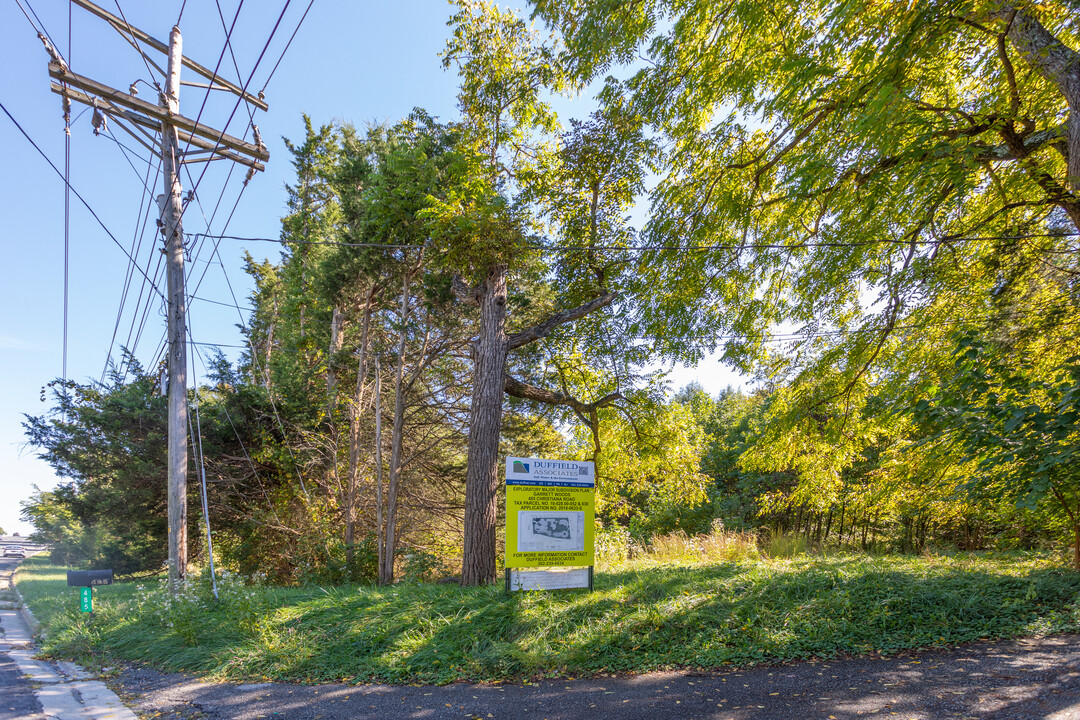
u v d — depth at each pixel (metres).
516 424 18.14
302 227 21.97
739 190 10.44
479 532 10.44
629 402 15.11
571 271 14.42
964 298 9.48
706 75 9.99
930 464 9.29
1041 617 6.61
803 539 14.87
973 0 6.18
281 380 18.20
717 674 5.43
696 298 11.19
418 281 15.32
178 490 10.02
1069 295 8.15
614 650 6.07
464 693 5.34
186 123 10.58
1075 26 7.22
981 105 8.48
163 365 11.67
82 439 17.62
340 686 5.76
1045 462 5.61
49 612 10.62
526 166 14.59
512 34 13.12
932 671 5.12
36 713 5.11
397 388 14.25
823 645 5.95
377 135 15.80
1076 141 6.46
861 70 7.42
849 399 10.87
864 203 8.43
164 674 6.62
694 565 10.91
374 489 16.34
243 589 8.92
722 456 29.98
